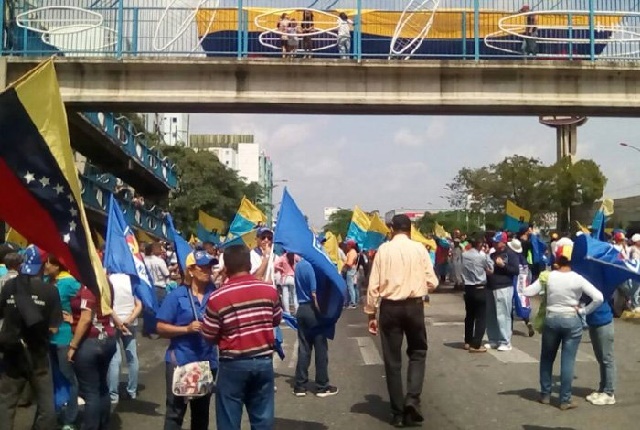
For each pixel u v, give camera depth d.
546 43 22.09
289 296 16.77
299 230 8.59
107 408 7.19
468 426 7.93
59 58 20.86
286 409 8.77
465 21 22.08
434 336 14.62
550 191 51.12
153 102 21.20
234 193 62.22
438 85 21.59
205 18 21.72
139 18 21.41
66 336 7.59
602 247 8.70
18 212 5.98
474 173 55.75
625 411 8.48
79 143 27.52
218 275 9.73
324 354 9.47
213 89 21.30
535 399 9.09
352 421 8.20
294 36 20.69
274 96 21.39
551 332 8.65
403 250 8.03
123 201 28.55
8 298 6.98
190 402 6.67
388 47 22.55
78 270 6.09
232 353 5.60
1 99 5.77
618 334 14.91
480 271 12.46
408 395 7.95
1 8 21.02
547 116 23.41
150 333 9.00
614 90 21.78
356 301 22.41
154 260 13.88
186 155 59.47
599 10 21.52
